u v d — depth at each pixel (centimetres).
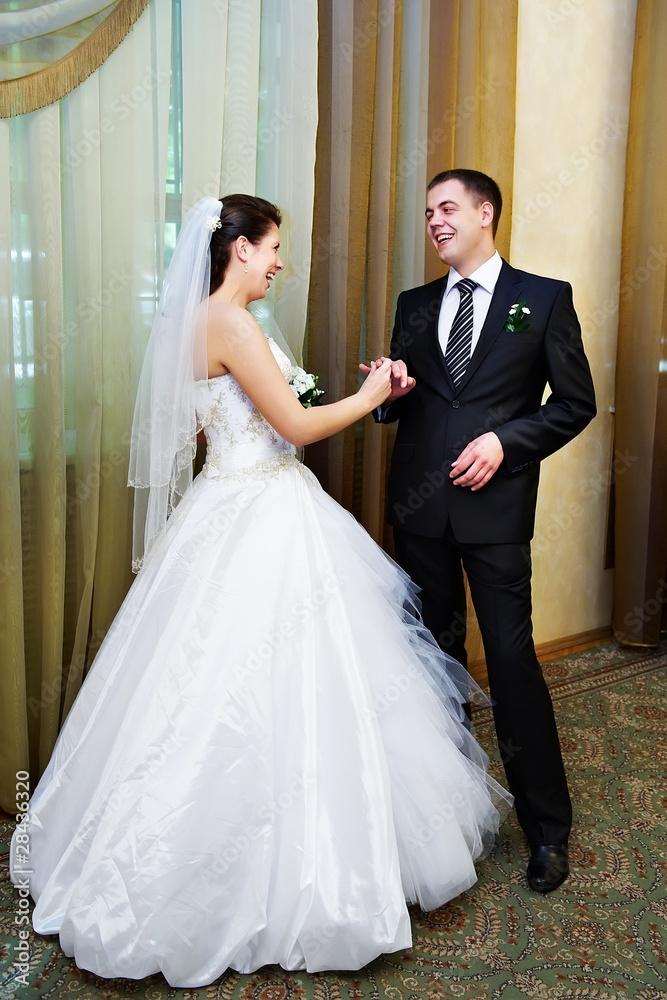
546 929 183
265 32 232
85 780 187
